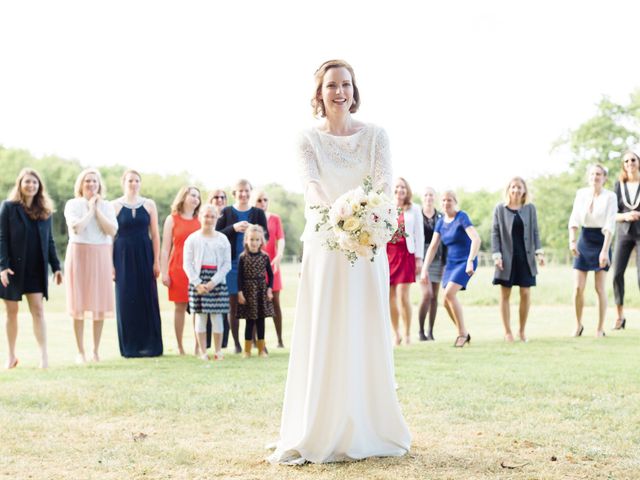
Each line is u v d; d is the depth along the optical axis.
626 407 5.74
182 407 5.87
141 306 9.66
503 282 10.59
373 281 4.58
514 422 5.28
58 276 8.84
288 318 16.22
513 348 9.70
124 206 9.70
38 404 6.06
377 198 4.39
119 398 6.20
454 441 4.77
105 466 4.28
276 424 5.34
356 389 4.47
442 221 10.57
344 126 4.80
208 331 10.70
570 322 14.19
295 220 71.00
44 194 8.66
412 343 10.73
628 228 11.75
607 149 47.16
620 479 3.98
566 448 4.59
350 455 4.40
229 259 9.20
